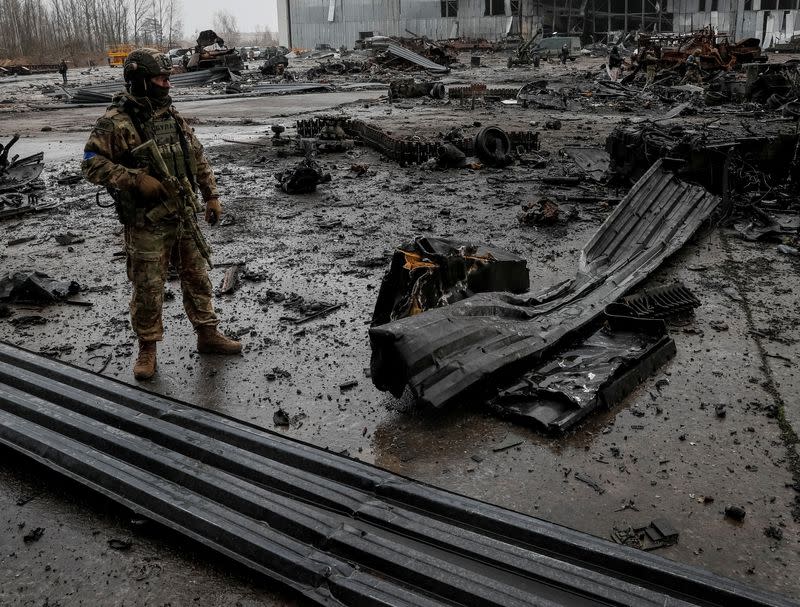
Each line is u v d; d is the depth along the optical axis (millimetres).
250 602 2422
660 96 21516
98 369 4164
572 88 24016
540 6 57531
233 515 2736
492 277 4609
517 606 2236
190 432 3354
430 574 2395
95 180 3537
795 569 2490
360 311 4969
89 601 2439
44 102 25469
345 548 2549
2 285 5359
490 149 10570
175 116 3842
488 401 3613
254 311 5012
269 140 14016
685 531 2697
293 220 7586
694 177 7305
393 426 3502
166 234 3879
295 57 60719
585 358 3947
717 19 53812
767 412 3508
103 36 89000
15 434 3320
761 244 6324
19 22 76562
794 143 7789
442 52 39469
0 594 2473
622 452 3221
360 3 64562
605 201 8070
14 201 8312
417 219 7543
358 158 11656
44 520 2873
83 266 6113
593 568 2494
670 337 4188
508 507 2855
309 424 3531
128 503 2865
